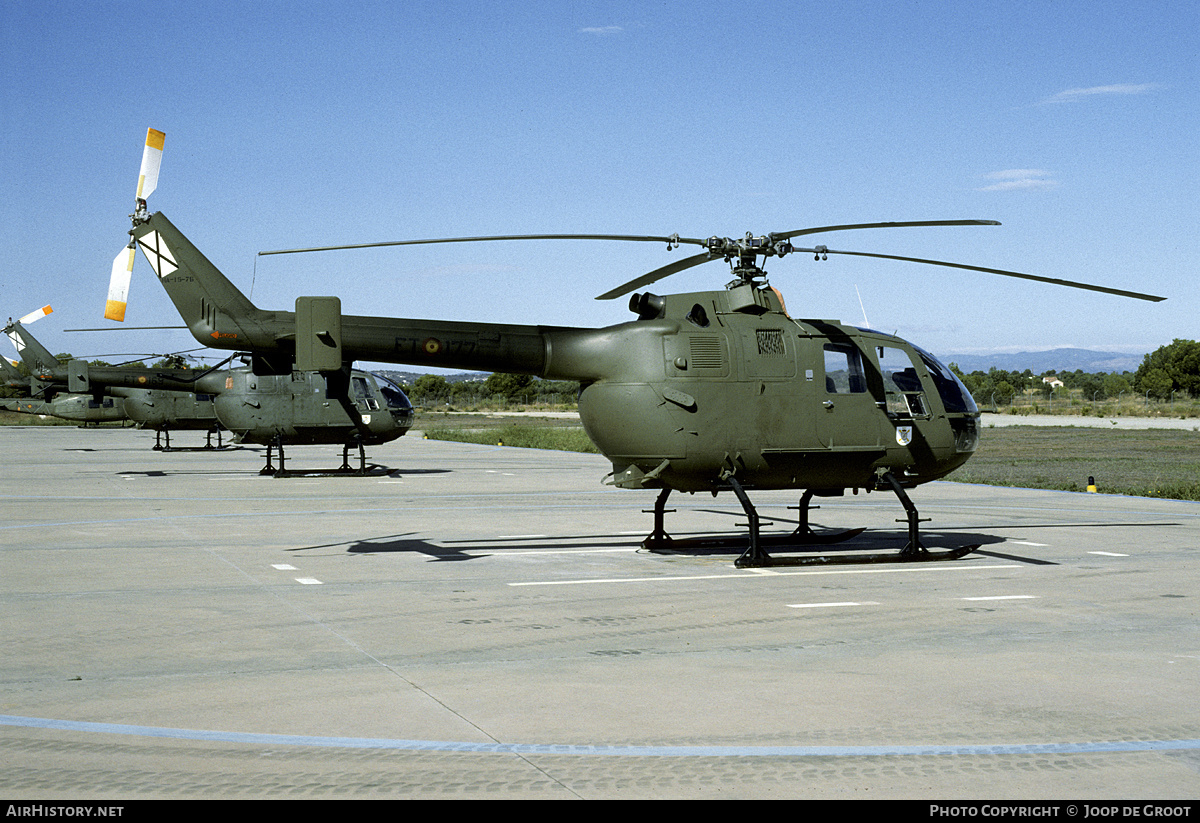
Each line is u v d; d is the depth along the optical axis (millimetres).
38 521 16906
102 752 5477
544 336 12312
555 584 11016
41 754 5438
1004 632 8609
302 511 18609
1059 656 7746
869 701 6508
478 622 9008
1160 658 7688
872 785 5016
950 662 7559
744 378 12242
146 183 14109
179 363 37594
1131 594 10406
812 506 19766
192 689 6773
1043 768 5273
